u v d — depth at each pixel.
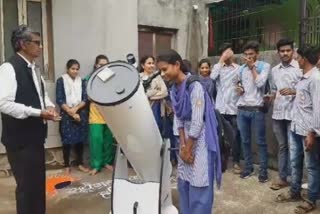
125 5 5.52
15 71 2.82
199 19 6.65
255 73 4.33
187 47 6.61
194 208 2.74
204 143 2.67
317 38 4.42
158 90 4.63
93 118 4.99
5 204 3.97
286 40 4.00
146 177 2.77
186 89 2.65
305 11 4.55
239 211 3.74
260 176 4.54
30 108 2.80
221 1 6.43
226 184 4.48
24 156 2.90
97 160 5.06
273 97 4.29
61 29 5.11
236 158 4.88
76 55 5.24
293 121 3.66
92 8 5.29
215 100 5.08
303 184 4.25
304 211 3.61
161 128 4.61
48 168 5.17
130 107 2.34
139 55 6.22
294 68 3.98
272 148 4.95
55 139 5.15
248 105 4.46
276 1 6.34
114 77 2.43
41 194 3.04
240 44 6.13
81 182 4.68
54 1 5.03
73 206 3.94
